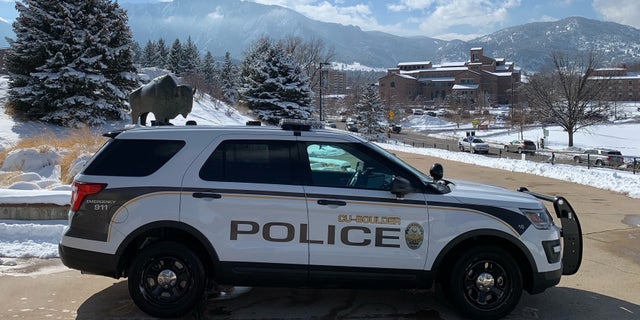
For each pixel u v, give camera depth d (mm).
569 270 5457
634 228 9344
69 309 5066
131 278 4812
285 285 4840
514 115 85375
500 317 4895
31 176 11062
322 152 5023
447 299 5191
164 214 4758
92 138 14211
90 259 4809
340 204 4762
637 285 6129
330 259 4742
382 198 4797
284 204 4762
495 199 4941
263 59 43719
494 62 164500
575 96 57562
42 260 6621
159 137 5031
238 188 4793
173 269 4840
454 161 26328
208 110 37250
